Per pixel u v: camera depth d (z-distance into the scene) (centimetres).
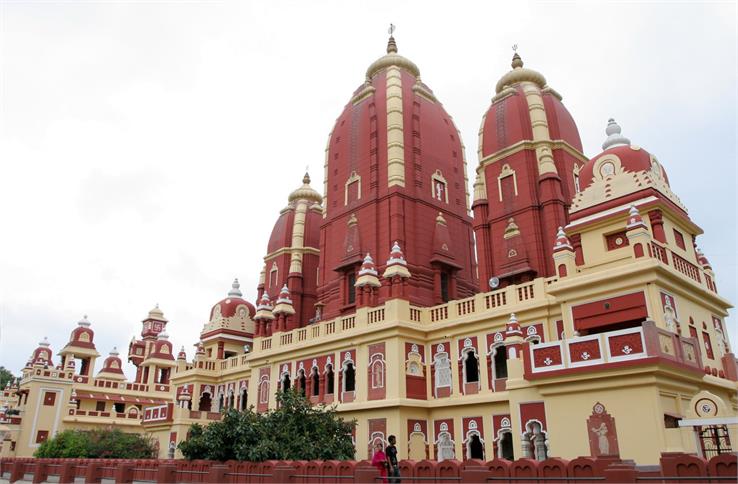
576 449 1722
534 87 3266
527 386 2017
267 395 3378
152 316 7056
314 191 4756
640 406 1611
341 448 2422
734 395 2102
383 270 3169
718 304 2294
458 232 3622
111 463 2655
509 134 3138
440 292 3238
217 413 3984
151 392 5947
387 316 2773
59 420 5094
